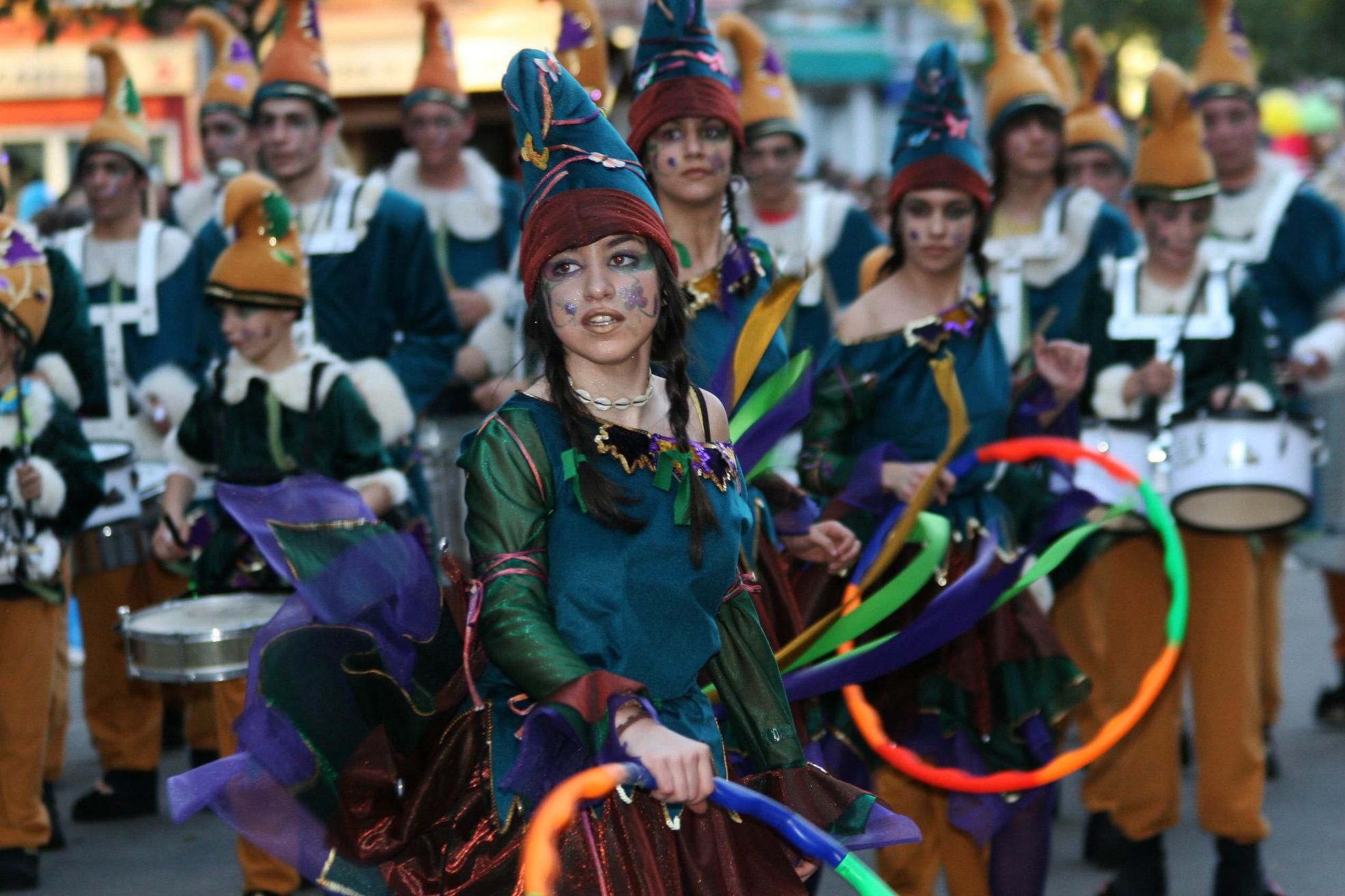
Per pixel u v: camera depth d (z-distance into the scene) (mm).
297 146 17031
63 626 15797
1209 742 13648
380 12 39250
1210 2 19078
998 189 17344
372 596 8078
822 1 77000
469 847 7590
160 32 25141
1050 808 11891
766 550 11070
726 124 11234
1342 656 19844
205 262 17547
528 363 8008
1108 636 14219
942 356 12078
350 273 17047
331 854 7906
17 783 14648
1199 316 14078
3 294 14078
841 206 19812
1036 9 21609
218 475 13766
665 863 7477
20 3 23531
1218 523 13453
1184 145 13961
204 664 12125
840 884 14336
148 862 15602
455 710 7984
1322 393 18828
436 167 21844
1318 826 15977
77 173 21422
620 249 7473
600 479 7465
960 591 10961
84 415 18609
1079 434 13195
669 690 7699
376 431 13852
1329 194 23547
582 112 7531
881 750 11148
